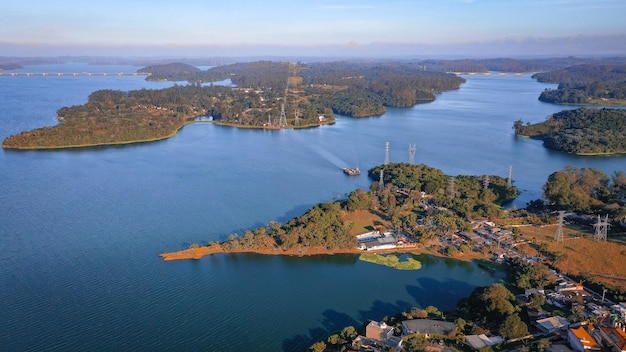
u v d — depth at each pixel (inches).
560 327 4955.7
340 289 6127.0
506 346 4736.7
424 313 5255.9
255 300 5836.6
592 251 7037.4
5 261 6761.8
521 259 6737.2
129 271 6520.7
